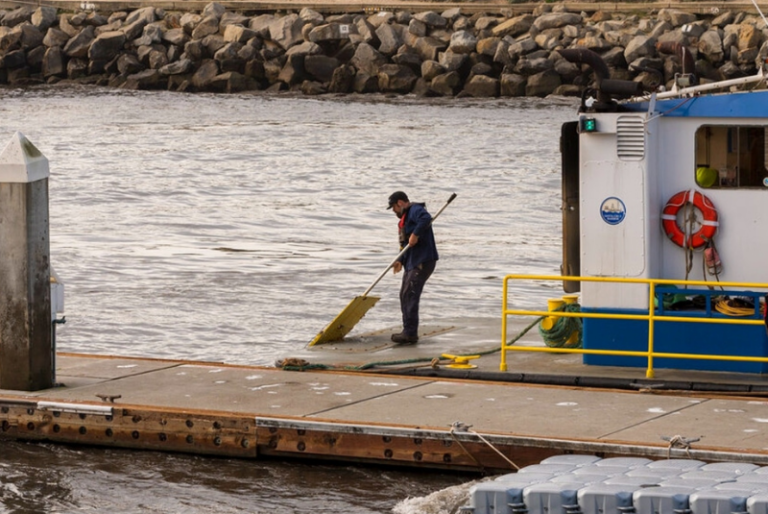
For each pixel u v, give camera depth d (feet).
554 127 490.90
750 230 126.21
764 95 124.06
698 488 89.92
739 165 126.11
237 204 331.57
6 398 120.47
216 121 522.06
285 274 230.07
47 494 106.73
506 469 104.58
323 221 303.48
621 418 109.50
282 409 115.14
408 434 107.24
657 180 128.36
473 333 156.04
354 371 130.62
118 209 322.96
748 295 124.26
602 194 127.75
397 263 148.77
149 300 205.87
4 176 121.29
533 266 239.09
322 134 474.08
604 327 129.49
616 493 89.51
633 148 126.21
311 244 268.41
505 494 91.86
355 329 183.32
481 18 647.56
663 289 127.24
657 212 128.57
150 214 313.73
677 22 611.06
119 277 227.61
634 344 128.88
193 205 329.93
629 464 97.71
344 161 409.69
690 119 126.82
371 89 636.07
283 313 196.44
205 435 113.80
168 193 351.46
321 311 198.18
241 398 119.55
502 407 114.21
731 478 92.48
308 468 111.34
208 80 653.71
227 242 271.28
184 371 131.95
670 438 101.55
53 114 550.36
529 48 615.98
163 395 121.19
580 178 128.47
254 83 655.76
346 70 634.43
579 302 137.39
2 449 118.11
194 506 103.71
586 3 647.56
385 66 633.20
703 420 108.47
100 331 183.52
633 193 126.82
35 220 122.62
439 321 168.14
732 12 609.83
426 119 522.47
